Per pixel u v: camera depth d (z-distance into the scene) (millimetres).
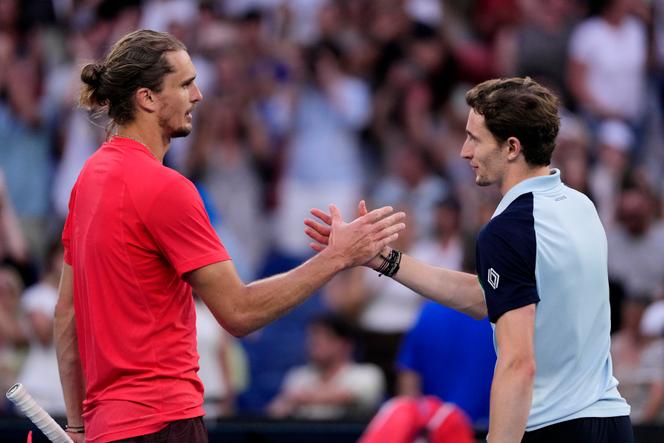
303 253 31828
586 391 11977
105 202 11820
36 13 33500
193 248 11695
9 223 29297
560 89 33500
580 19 33812
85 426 12148
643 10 33781
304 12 33938
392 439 14750
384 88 32938
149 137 12180
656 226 29328
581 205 12234
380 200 31391
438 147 31969
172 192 11695
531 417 11969
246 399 28938
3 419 17734
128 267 11703
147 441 11578
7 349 25625
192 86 12367
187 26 33438
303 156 32406
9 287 26453
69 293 12789
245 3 33781
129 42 12172
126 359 11727
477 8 34750
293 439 17969
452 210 28453
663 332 23422
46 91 32719
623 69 33312
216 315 11898
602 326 12172
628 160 32438
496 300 11711
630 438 12250
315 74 32938
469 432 15250
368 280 28469
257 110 32594
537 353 11953
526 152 12164
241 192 31906
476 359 18000
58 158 32125
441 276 13500
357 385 24703
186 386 11836
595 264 12023
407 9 33875
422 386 18312
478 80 33531
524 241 11711
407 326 28078
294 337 30422
